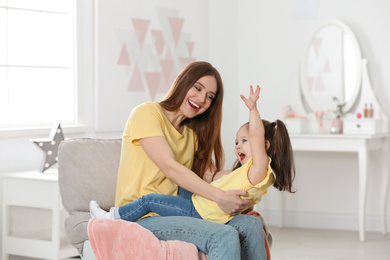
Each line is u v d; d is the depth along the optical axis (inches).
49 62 149.3
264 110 195.6
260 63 195.6
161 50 175.8
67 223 93.3
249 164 88.9
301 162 191.9
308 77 189.3
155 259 78.8
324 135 169.6
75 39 151.9
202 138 99.7
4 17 138.6
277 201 194.2
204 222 83.1
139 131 90.4
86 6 153.5
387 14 181.5
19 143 136.3
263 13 194.7
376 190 183.2
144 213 88.7
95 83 156.6
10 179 127.5
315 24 189.0
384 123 179.0
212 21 194.1
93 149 99.3
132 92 166.4
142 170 92.0
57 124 133.1
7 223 128.6
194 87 94.5
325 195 189.9
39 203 123.4
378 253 153.8
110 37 159.5
